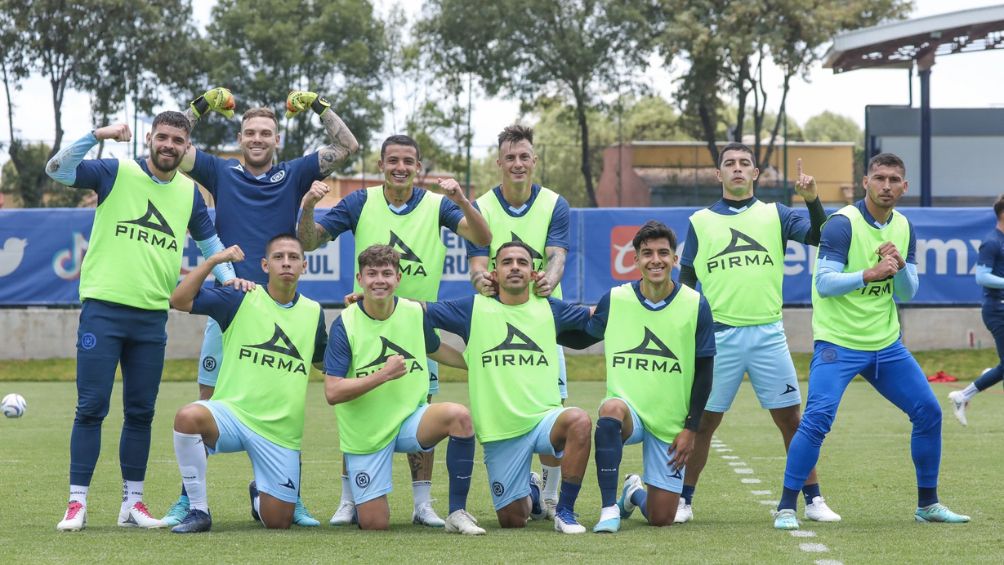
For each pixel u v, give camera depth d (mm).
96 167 6410
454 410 6117
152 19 33062
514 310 6484
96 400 6281
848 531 6012
